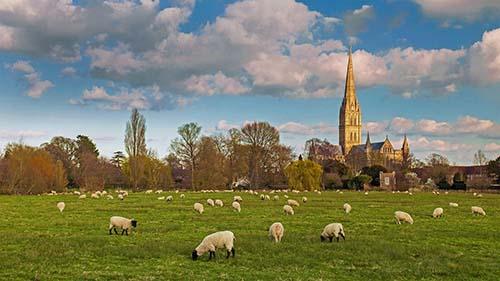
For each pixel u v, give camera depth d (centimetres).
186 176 16062
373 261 2484
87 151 17212
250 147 15088
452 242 3241
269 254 2656
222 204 6631
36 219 4722
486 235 3569
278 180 15200
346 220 4709
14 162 11269
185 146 14238
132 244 3014
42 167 11825
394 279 2097
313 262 2447
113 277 2062
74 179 15462
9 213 5438
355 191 13588
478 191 13650
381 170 16338
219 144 15412
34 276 2062
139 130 13525
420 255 2659
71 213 5416
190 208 6062
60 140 18388
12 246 2889
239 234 3528
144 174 14125
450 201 8262
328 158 19050
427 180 17325
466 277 2133
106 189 14075
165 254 2622
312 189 13300
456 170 18962
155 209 5916
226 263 2420
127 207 6247
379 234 3628
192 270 2241
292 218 4866
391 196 9938
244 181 15575
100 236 3397
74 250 2720
